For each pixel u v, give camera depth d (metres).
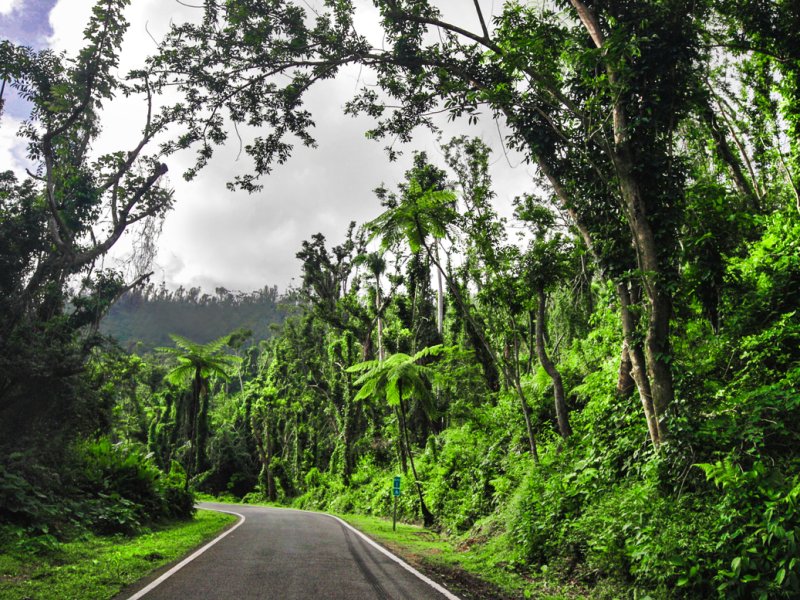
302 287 39.34
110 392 15.14
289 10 12.06
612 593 6.70
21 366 11.46
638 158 9.33
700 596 5.69
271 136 13.62
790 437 7.07
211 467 57.06
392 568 8.60
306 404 50.06
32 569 7.40
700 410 8.05
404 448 25.00
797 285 9.66
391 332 36.84
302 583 6.85
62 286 14.38
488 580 8.02
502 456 16.97
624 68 8.86
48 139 13.97
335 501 32.41
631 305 9.30
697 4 9.53
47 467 11.38
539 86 10.92
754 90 16.88
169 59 12.38
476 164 15.24
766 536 5.30
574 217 11.23
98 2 14.33
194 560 8.52
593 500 9.07
